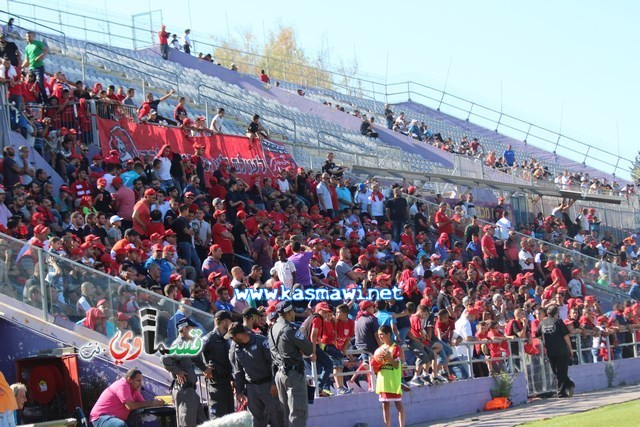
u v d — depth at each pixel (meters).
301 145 44.69
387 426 21.23
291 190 36.00
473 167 54.56
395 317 25.14
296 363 17.12
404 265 31.52
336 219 35.78
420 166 51.81
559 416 22.98
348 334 23.52
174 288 22.28
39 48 31.97
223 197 32.06
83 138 31.23
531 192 49.72
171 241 26.11
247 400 17.78
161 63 53.53
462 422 23.33
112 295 21.08
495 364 27.19
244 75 57.97
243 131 46.59
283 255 28.47
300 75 71.81
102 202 27.23
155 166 30.56
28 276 20.88
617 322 34.00
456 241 39.22
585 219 50.31
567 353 28.55
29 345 20.77
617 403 25.34
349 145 52.00
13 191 25.20
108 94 32.91
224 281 25.12
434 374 24.91
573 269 39.22
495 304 30.78
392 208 38.16
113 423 18.66
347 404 22.16
